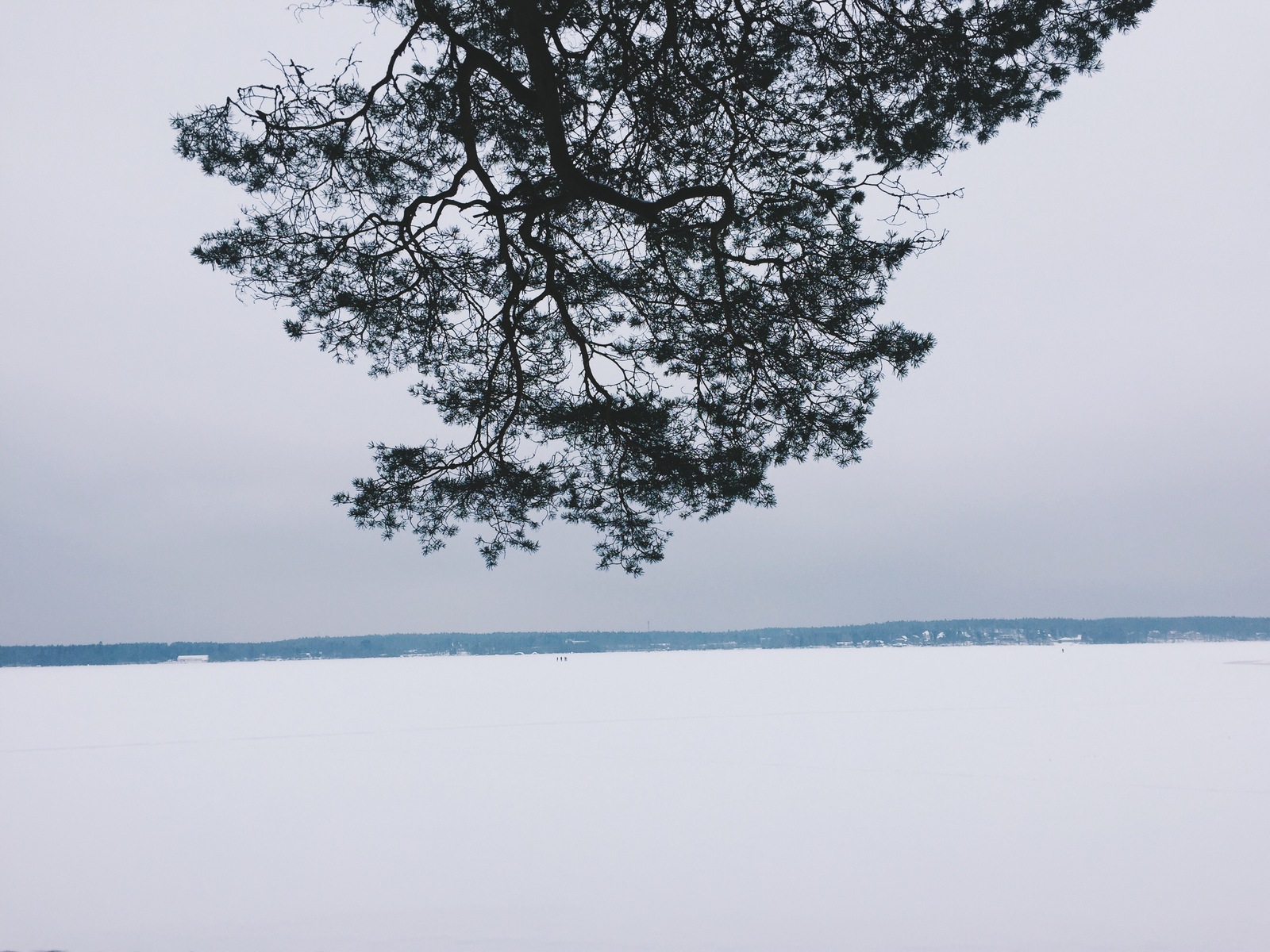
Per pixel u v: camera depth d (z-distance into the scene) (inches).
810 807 489.4
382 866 370.9
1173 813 457.1
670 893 322.0
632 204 215.0
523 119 249.0
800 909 299.9
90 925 289.9
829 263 235.8
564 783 581.6
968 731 855.1
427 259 257.3
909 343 236.5
